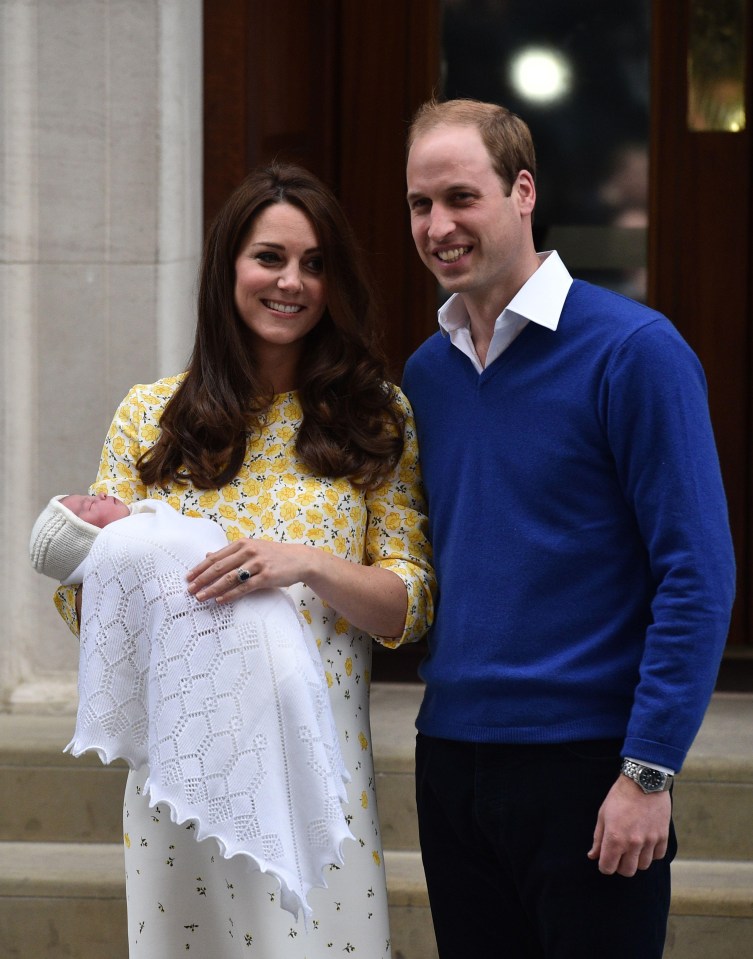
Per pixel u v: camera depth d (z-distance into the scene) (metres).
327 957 5.95
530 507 5.51
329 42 10.36
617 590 5.44
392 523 6.19
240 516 6.02
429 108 5.73
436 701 5.83
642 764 5.14
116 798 8.71
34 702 9.26
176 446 6.02
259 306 5.98
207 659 5.45
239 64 9.62
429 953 8.04
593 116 10.49
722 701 9.77
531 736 5.48
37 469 9.22
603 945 5.45
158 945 5.94
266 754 5.40
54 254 9.08
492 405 5.64
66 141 8.99
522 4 10.42
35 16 8.91
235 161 9.71
